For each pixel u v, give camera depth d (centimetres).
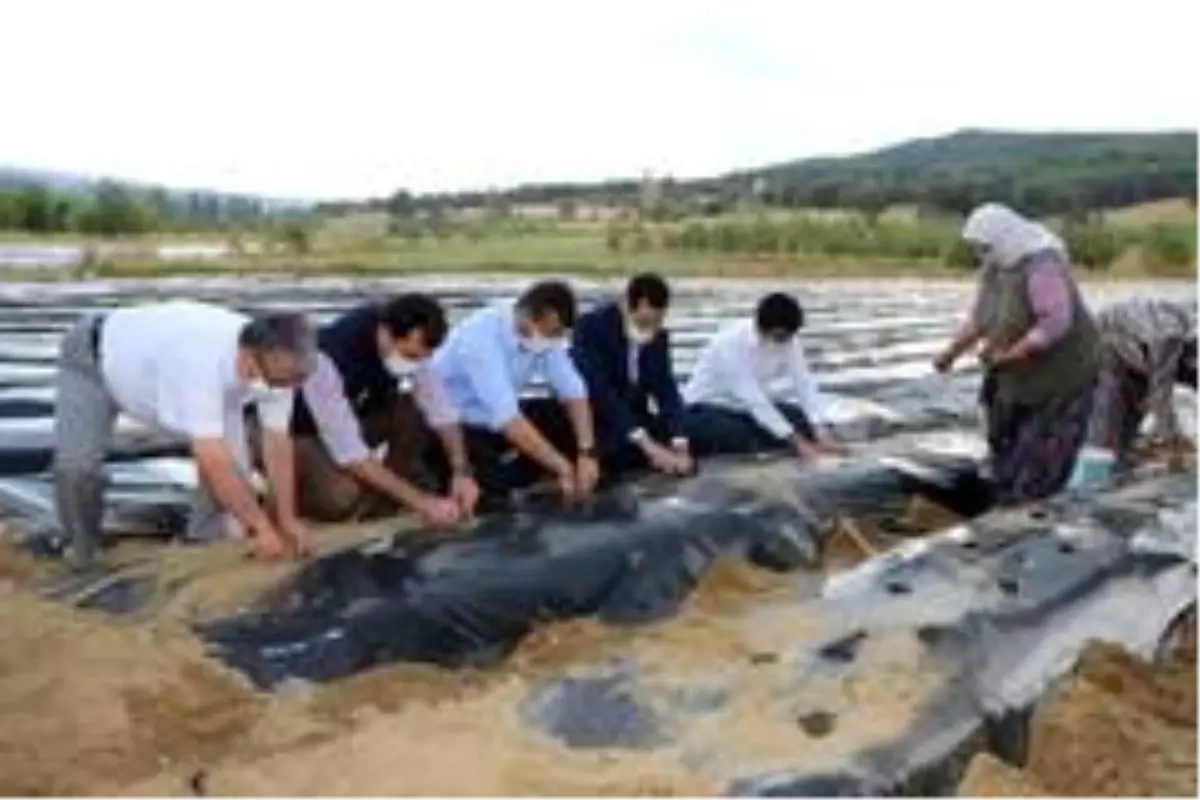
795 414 1000
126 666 598
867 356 1862
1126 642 650
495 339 821
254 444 796
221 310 733
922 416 1290
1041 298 877
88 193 5047
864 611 647
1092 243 3922
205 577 698
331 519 826
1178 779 548
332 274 3022
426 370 783
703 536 749
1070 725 571
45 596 700
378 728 550
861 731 531
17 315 1941
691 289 3002
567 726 548
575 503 798
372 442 834
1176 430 1052
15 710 563
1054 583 679
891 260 4131
